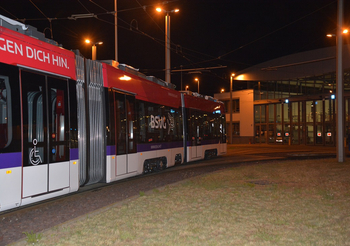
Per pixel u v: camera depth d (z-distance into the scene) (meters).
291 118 44.25
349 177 10.84
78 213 7.05
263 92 46.50
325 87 40.34
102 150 9.47
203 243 4.81
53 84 7.46
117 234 5.22
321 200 7.43
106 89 9.77
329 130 40.47
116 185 10.64
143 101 12.21
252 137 47.22
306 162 16.36
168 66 20.44
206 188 9.09
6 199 6.09
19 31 6.91
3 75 6.17
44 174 6.99
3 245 5.16
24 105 6.58
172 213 6.46
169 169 15.15
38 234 5.16
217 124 20.91
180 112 16.03
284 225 5.63
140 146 11.79
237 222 5.82
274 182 10.13
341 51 16.11
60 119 7.60
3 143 6.07
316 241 4.82
